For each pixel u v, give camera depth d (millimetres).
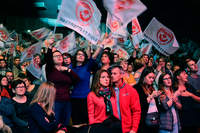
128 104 3307
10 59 7027
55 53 4133
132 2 3662
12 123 3416
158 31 5094
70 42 6109
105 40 4395
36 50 5914
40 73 5195
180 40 13258
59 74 4062
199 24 12992
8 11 14398
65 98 3992
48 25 16125
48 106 2912
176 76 4207
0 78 4570
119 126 3197
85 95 4332
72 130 3896
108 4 3686
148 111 3650
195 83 4512
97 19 4109
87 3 3938
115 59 5285
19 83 3607
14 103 3516
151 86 4070
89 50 4895
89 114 3262
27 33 10125
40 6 14344
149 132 3631
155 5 13992
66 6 3684
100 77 3332
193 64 4855
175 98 3924
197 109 4078
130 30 11531
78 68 4473
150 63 6055
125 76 4688
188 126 4066
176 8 13609
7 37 7562
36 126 2801
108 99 3260
